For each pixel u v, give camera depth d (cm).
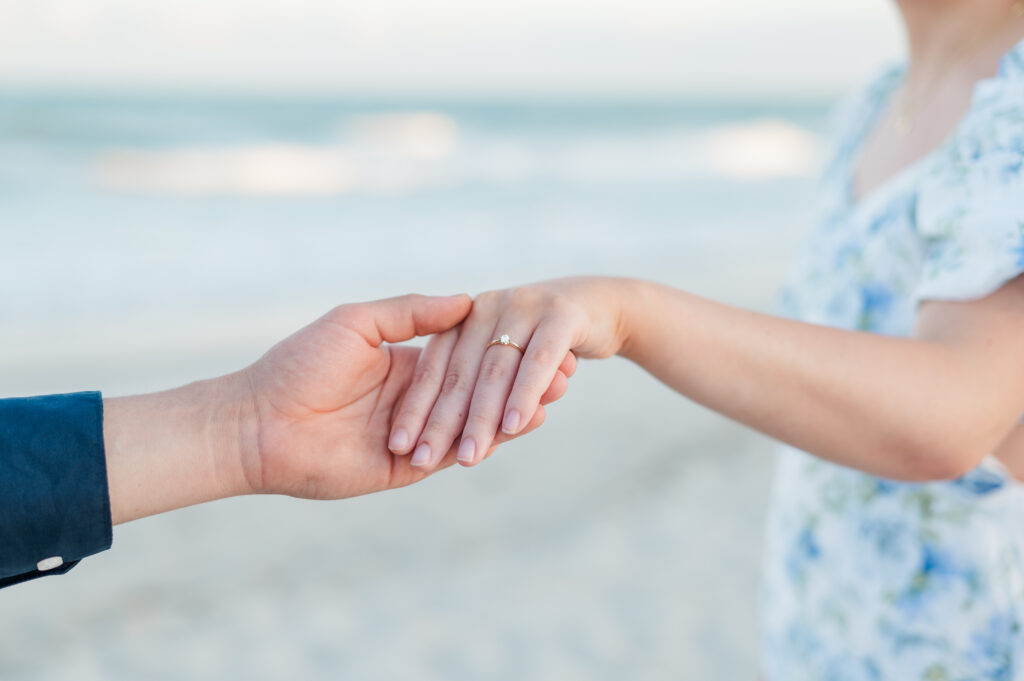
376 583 380
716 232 1560
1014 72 100
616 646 338
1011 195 93
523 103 5531
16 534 84
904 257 114
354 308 101
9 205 1383
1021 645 112
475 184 1972
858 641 123
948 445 92
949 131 117
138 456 92
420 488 470
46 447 85
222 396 97
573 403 612
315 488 100
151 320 838
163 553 395
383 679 318
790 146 3350
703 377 97
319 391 97
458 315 102
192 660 324
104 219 1328
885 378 91
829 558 127
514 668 324
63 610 350
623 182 2130
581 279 101
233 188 1709
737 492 482
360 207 1593
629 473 499
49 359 702
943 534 113
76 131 2244
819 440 96
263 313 883
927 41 130
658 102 6316
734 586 383
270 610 358
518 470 496
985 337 93
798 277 140
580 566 397
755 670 325
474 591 375
